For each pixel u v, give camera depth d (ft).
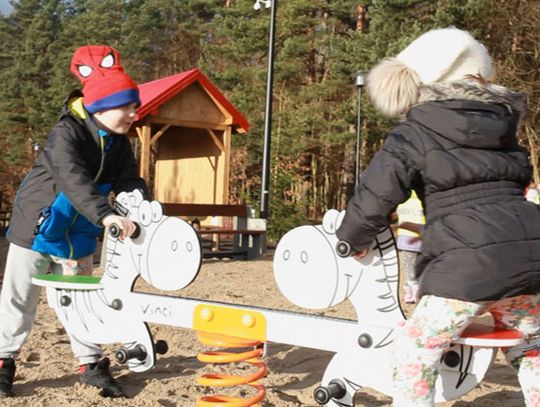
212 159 49.47
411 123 9.83
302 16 104.12
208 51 115.44
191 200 51.31
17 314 13.75
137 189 13.57
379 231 10.03
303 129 100.63
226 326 12.21
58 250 13.91
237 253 42.45
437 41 10.12
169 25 163.53
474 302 9.29
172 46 162.40
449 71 10.03
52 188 13.56
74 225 14.06
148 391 14.15
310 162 115.85
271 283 30.30
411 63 10.19
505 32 87.92
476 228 9.22
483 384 15.31
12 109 168.96
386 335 10.72
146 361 13.15
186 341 18.48
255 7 51.21
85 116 13.53
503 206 9.36
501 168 9.49
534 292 9.50
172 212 39.60
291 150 101.19
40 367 15.72
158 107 43.91
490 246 9.14
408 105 10.11
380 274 10.81
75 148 13.19
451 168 9.45
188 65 159.94
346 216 10.06
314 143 102.32
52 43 175.94
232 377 12.84
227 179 48.08
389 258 10.75
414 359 9.59
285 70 103.50
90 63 13.66
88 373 14.08
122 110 13.53
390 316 10.75
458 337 9.72
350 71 92.73
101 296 13.64
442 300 9.45
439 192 9.61
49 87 172.65
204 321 12.41
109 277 13.53
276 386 14.93
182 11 159.12
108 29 167.63
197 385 14.58
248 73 109.91
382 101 10.27
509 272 9.11
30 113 158.92
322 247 11.25
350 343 11.03
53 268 14.52
